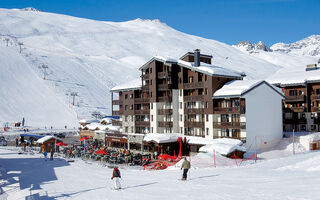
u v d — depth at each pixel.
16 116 121.88
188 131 61.81
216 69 58.00
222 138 52.28
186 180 24.41
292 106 67.31
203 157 39.94
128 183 24.94
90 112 138.38
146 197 18.91
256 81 55.16
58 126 118.88
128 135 67.12
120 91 76.19
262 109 54.91
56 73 173.88
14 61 165.38
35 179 29.41
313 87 63.78
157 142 56.44
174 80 63.62
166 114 63.44
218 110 54.97
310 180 20.19
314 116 63.16
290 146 53.44
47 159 47.81
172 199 17.86
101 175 30.94
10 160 46.62
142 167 44.69
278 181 21.03
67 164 41.50
